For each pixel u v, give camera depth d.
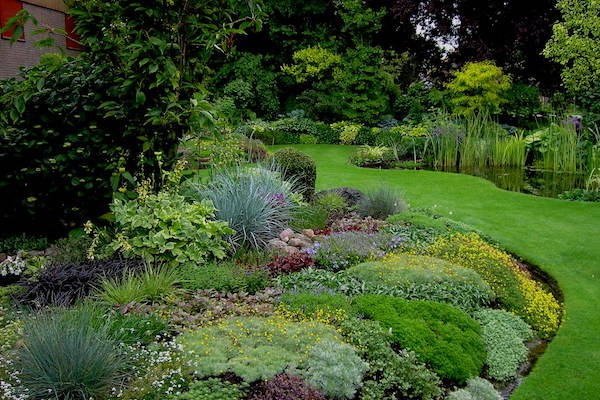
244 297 4.16
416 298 4.26
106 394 2.81
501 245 6.10
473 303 4.36
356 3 15.45
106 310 3.63
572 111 12.37
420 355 3.49
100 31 4.73
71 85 5.17
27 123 5.17
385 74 16.36
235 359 3.12
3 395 2.73
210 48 4.85
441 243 5.51
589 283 5.15
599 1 8.94
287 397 2.85
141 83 4.53
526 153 11.66
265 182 6.17
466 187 9.07
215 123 5.27
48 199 5.42
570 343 4.02
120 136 5.18
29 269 4.59
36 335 2.96
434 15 15.70
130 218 4.71
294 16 17.58
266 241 5.49
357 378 3.09
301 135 15.12
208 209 5.09
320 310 3.86
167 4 4.60
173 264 4.52
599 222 7.02
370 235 5.64
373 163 11.77
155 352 3.13
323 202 7.01
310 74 16.55
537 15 14.55
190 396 2.79
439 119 12.64
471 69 13.61
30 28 12.24
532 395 3.38
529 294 4.71
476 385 3.33
